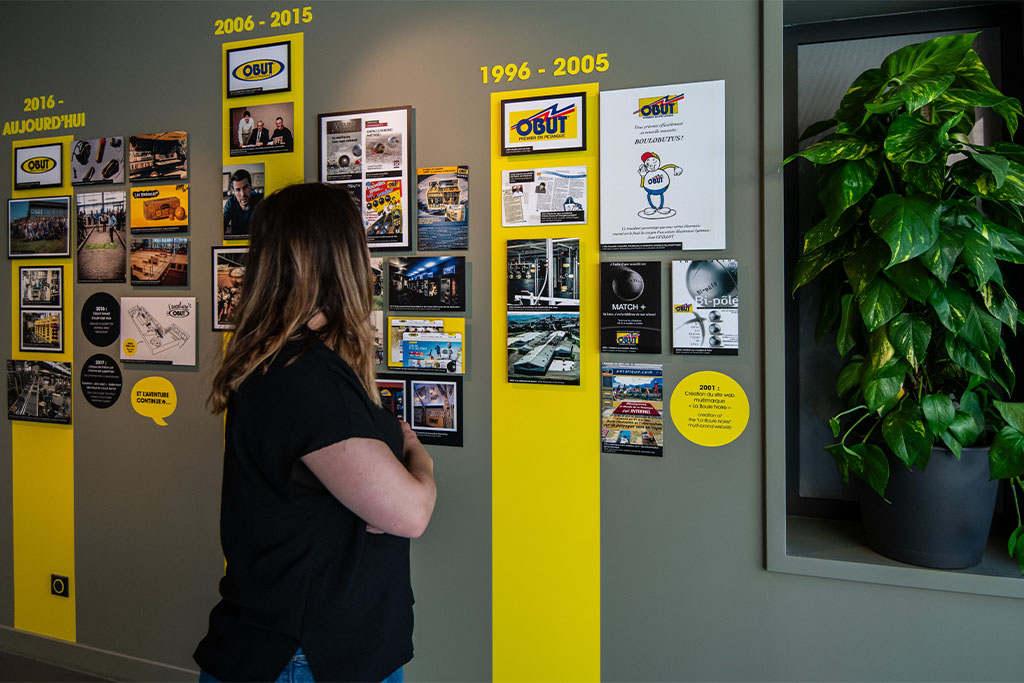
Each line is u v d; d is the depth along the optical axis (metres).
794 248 1.77
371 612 1.03
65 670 2.17
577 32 1.65
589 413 1.67
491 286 1.74
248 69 1.95
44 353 2.22
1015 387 1.60
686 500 1.59
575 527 1.69
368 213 1.84
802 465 1.79
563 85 1.67
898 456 1.31
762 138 1.51
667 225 1.59
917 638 1.44
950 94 1.32
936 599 1.42
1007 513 1.63
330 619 0.96
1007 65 1.61
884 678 1.46
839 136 1.39
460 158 1.76
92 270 2.14
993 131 1.63
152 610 2.10
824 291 1.56
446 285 1.77
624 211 1.62
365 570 1.02
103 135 2.12
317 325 1.05
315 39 1.89
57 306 2.19
